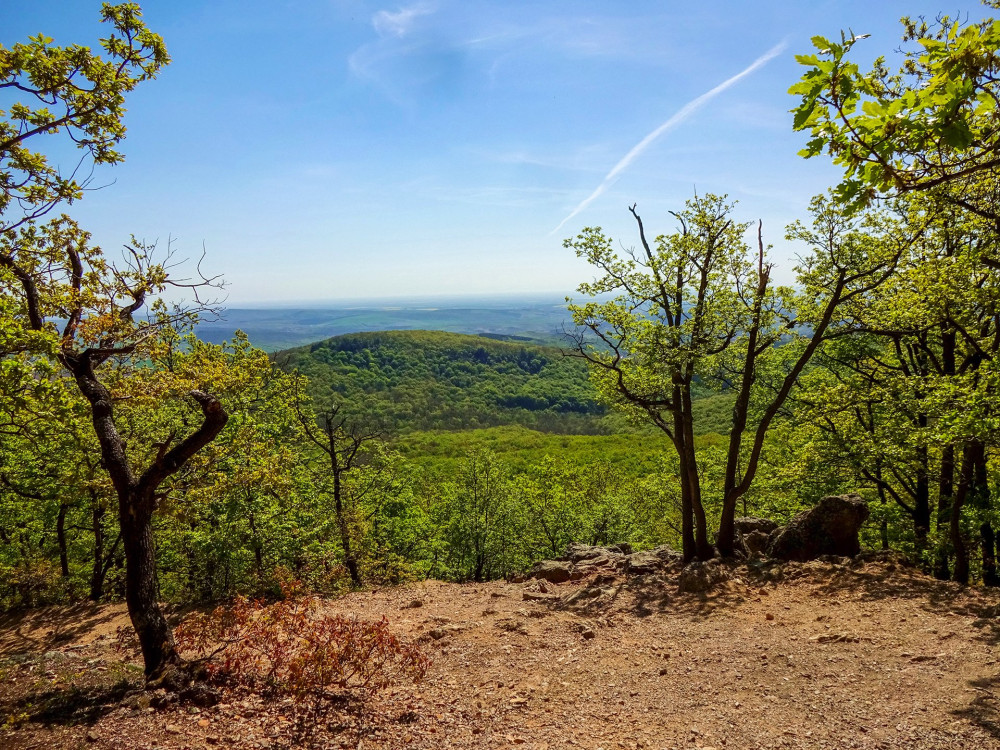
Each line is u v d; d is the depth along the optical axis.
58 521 20.22
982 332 13.30
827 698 6.97
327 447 21.38
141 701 6.12
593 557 16.83
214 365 10.43
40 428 9.89
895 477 17.83
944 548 13.63
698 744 5.97
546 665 8.71
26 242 8.43
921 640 8.63
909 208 11.46
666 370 13.37
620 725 6.56
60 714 5.93
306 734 5.83
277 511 18.97
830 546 13.77
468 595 13.91
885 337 16.48
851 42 3.12
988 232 10.76
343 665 6.89
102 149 8.18
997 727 5.79
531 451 72.69
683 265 13.49
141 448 12.55
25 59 7.11
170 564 20.20
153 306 8.78
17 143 7.65
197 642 7.08
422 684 7.89
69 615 16.12
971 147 3.72
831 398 15.77
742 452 24.27
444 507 31.34
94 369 9.09
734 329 13.38
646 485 30.69
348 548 20.02
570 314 14.14
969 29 3.10
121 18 7.51
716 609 11.09
